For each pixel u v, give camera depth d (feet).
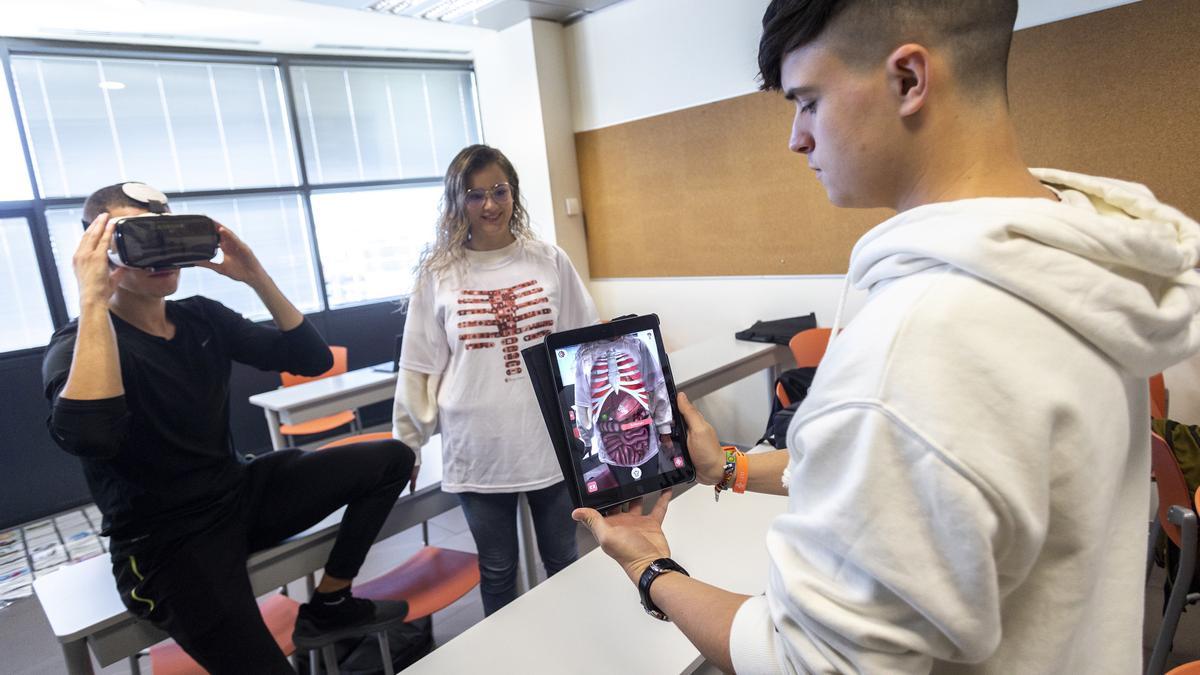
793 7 1.65
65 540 11.75
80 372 3.70
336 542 5.06
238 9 11.42
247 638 4.40
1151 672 5.44
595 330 3.23
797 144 1.88
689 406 3.30
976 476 1.29
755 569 4.02
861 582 1.47
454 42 15.11
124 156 13.30
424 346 6.06
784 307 12.17
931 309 1.38
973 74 1.55
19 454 12.50
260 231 14.93
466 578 5.72
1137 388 1.73
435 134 17.37
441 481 6.41
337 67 15.56
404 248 17.12
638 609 3.77
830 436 1.49
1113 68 8.36
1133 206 1.72
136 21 11.73
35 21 11.25
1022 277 1.35
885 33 1.53
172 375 4.44
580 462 3.08
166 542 4.32
